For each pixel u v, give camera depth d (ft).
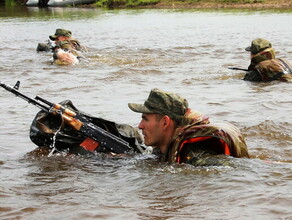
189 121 19.52
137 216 14.99
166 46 64.34
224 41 68.64
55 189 17.72
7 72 46.93
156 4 142.10
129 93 36.22
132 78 42.45
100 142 21.45
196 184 17.19
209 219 14.55
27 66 50.26
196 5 134.62
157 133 19.88
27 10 147.02
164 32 82.28
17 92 21.49
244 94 34.99
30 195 17.19
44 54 59.21
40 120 21.94
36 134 21.79
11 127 27.04
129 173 19.02
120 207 15.78
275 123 26.61
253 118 28.30
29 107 31.60
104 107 31.73
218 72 44.52
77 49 57.31
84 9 144.56
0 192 17.47
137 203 16.01
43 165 20.49
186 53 58.18
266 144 23.44
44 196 17.06
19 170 20.03
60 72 46.14
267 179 17.28
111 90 37.42
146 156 21.13
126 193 16.98
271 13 109.91
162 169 18.76
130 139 21.97
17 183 18.45
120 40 72.54
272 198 15.69
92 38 76.28
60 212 15.61
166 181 17.67
